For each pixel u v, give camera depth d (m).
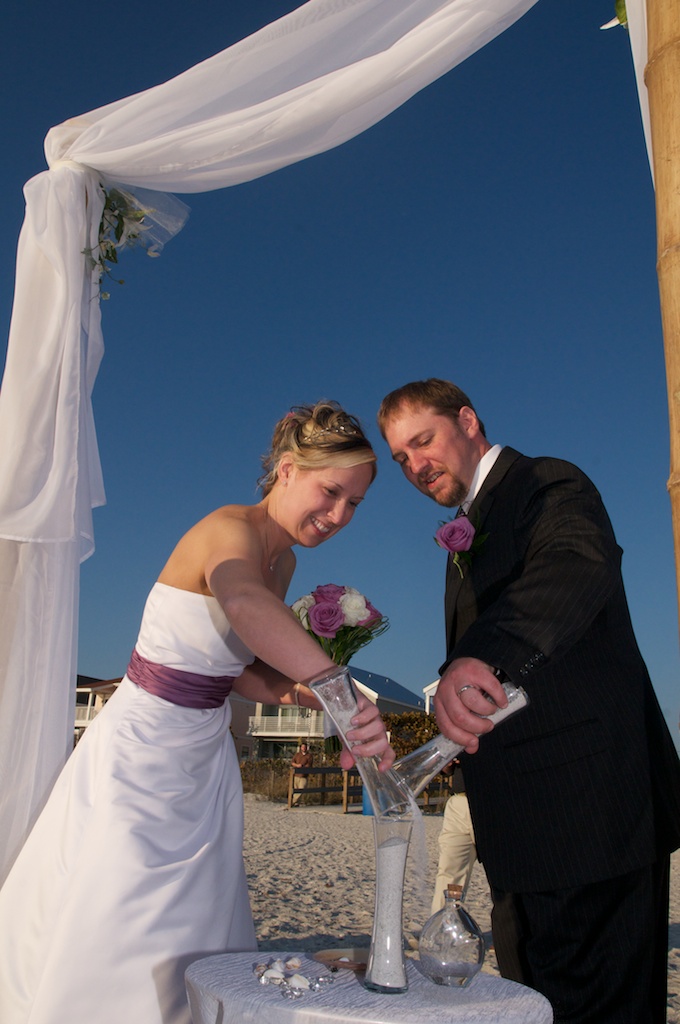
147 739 2.41
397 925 1.60
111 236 3.28
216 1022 1.51
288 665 1.88
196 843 2.36
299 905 6.37
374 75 2.77
